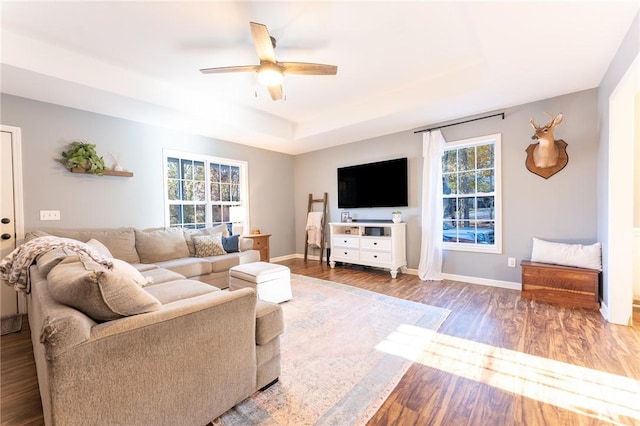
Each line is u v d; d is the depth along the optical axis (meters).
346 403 1.51
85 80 2.66
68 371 0.94
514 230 3.55
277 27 2.29
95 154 3.30
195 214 4.54
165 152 4.10
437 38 2.46
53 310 1.03
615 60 2.33
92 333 1.00
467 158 3.99
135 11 2.06
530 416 1.41
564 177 3.21
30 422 1.39
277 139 4.85
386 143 4.72
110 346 1.03
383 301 3.15
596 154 3.01
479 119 3.75
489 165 3.80
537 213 3.38
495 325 2.47
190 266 3.31
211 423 1.36
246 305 1.47
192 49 2.58
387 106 3.71
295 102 3.93
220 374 1.36
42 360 1.08
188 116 3.59
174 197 4.26
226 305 1.38
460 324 2.51
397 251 4.29
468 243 3.98
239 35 2.38
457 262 4.04
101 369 1.01
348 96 3.74
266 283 2.93
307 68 2.41
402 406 1.49
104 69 2.78
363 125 4.18
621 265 2.43
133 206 3.75
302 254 6.12
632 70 1.93
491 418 1.40
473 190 3.95
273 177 5.77
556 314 2.68
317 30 2.33
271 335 1.62
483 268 3.82
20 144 2.88
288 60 2.80
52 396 0.91
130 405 1.08
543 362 1.88
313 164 5.86
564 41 2.13
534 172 3.38
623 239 2.42
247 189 5.27
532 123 3.16
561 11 1.80
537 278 3.08
